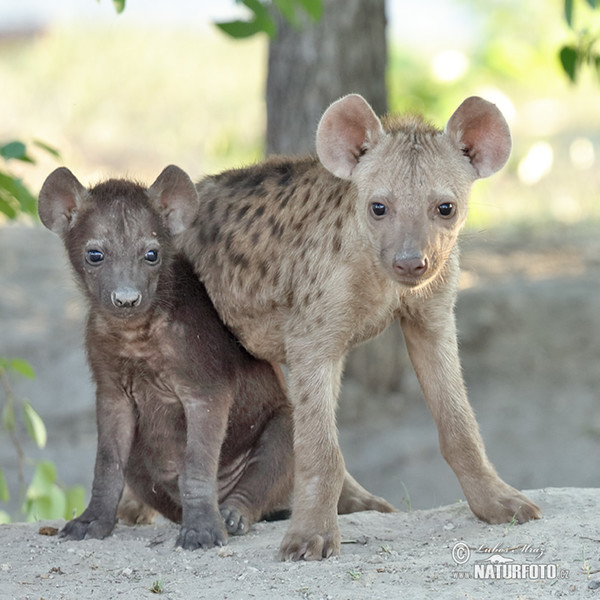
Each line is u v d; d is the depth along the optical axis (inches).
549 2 1196.5
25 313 839.1
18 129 1278.3
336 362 363.6
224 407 382.0
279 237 376.5
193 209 386.9
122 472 385.4
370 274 358.3
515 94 1371.8
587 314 814.5
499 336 802.8
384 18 677.3
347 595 303.1
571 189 1092.5
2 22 1640.0
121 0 424.8
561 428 704.4
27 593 318.3
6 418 465.7
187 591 315.3
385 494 661.3
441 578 313.3
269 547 355.9
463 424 372.5
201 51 1533.0
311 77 661.9
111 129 1307.8
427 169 351.9
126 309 363.6
